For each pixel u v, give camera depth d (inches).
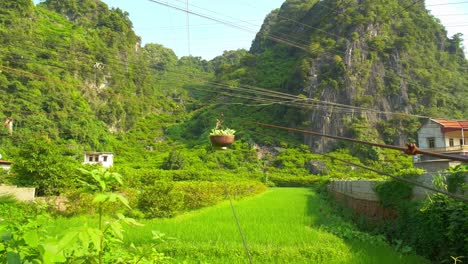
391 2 2559.1
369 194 663.1
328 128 3257.9
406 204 490.9
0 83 2787.9
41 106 2999.5
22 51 2741.1
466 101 2289.6
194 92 4798.2
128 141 3865.7
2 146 2476.6
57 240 93.3
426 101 2536.9
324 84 3287.4
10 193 794.8
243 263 381.7
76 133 3201.3
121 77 3996.1
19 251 101.3
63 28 3661.4
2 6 3157.0
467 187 383.2
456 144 1626.5
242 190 1402.6
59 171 1021.8
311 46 2637.8
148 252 148.9
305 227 582.9
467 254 342.6
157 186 821.9
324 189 1583.4
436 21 2657.5
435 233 398.9
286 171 2957.7
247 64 4286.4
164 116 4503.0
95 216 679.1
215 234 520.4
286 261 391.2
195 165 2967.5
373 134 2982.3
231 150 3240.7
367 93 3063.5
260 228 575.2
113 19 4522.6
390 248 451.2
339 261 386.6
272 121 3545.8
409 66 2650.1
